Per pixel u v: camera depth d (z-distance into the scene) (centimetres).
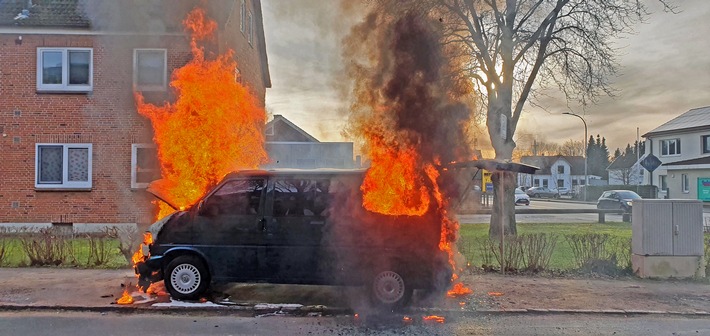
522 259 938
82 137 1536
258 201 706
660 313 691
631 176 6725
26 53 1541
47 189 1526
